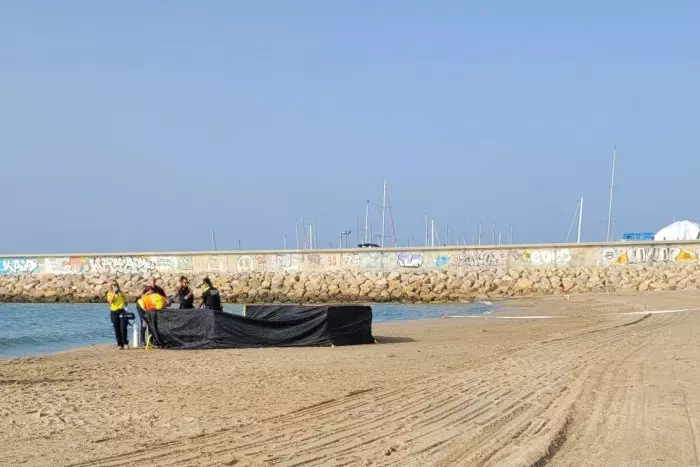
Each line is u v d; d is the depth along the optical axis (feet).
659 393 33.35
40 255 196.85
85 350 64.49
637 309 104.47
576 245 169.68
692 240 164.14
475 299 163.22
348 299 172.45
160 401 35.91
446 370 44.86
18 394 38.65
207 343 63.67
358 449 24.89
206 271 187.93
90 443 26.81
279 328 64.23
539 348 55.31
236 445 25.98
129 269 192.54
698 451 23.56
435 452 24.18
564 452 23.76
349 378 42.52
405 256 178.91
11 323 121.90
